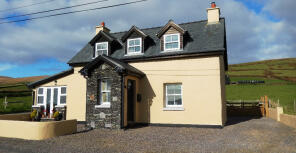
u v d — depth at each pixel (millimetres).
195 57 14070
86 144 8891
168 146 8414
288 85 41531
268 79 50781
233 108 22922
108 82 13836
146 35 15641
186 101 13938
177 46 14867
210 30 15461
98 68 13648
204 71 13750
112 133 11469
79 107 16484
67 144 8961
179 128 13102
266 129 12484
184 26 16812
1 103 29594
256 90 39000
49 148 8352
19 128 10750
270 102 21891
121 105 12742
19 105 28984
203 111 13469
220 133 11219
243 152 7480
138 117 14945
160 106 14508
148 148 8117
